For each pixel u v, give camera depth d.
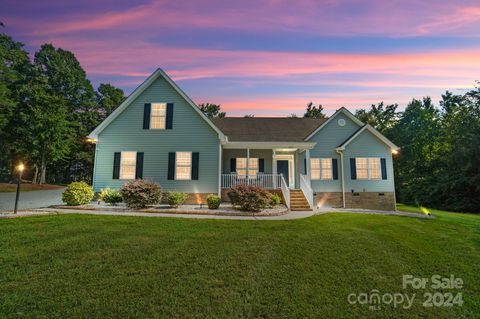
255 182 15.39
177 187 14.23
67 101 37.00
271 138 16.61
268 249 5.91
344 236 7.26
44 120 29.00
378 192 16.36
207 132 14.75
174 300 3.57
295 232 7.57
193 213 10.77
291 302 3.64
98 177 14.31
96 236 6.62
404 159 30.59
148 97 15.02
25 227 7.28
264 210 11.96
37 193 21.16
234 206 12.28
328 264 5.12
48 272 4.38
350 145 16.73
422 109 33.16
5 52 30.58
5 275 4.21
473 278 4.72
